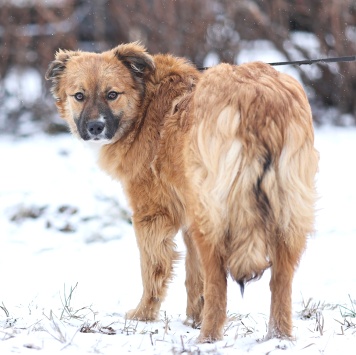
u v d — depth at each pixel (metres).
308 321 8.81
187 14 22.33
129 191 9.52
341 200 16.17
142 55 9.66
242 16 22.56
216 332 7.57
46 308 9.77
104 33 23.08
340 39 22.22
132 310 9.69
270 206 7.18
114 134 9.63
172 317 9.74
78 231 15.77
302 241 7.39
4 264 13.63
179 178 8.60
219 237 7.39
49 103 22.50
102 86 9.66
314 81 22.89
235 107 7.23
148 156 9.30
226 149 7.20
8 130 22.08
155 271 9.39
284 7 22.86
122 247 14.73
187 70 9.70
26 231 15.79
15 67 22.94
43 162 19.17
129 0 22.52
